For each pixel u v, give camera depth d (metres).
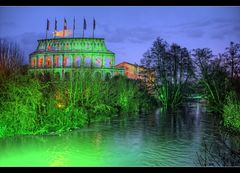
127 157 14.19
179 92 56.16
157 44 57.53
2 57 20.27
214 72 38.16
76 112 24.77
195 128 24.20
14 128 18.98
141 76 56.62
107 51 110.44
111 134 20.70
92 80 32.88
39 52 110.94
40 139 17.97
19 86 19.52
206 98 40.25
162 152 15.25
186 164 12.97
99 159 13.77
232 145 16.98
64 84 27.89
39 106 20.50
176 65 57.06
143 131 22.34
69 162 13.12
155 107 52.25
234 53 35.38
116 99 38.12
